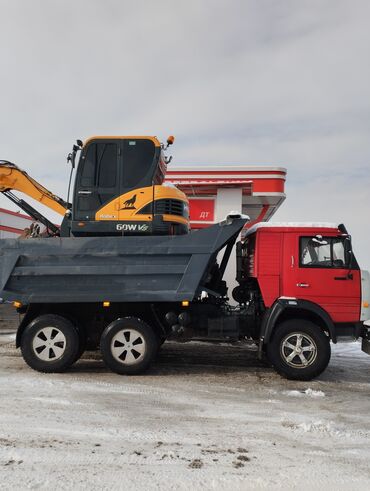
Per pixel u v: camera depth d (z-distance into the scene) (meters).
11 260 6.38
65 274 6.37
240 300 7.82
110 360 6.34
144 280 6.39
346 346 9.94
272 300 6.61
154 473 3.14
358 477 3.18
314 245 6.70
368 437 4.05
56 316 6.46
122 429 4.05
